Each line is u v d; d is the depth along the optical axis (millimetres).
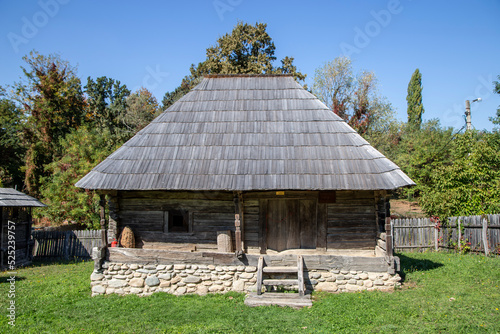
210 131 10461
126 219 10164
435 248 14305
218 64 25766
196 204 10031
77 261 14359
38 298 8883
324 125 10406
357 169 9172
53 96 29578
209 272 9062
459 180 15305
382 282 8742
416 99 37312
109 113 34344
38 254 14766
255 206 10055
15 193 13500
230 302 8273
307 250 9961
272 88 11625
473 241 13125
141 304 8273
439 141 23500
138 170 9492
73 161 19172
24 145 29609
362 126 27172
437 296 8141
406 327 6535
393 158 26938
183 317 7398
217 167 9469
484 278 9336
